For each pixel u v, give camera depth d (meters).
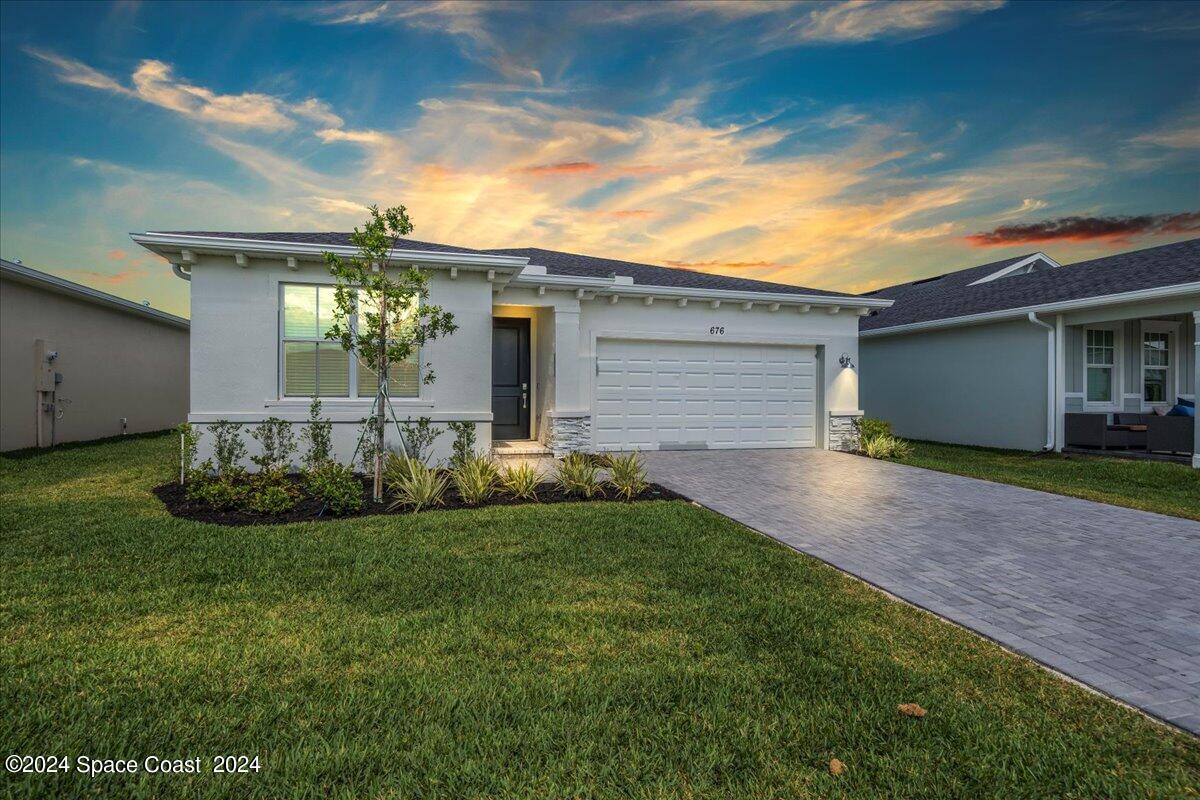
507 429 13.05
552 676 3.21
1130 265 14.57
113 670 3.20
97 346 15.86
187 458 8.94
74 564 5.00
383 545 5.64
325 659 3.37
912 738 2.72
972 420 15.91
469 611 4.09
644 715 2.85
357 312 9.56
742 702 2.99
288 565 5.03
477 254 10.36
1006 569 5.38
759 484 9.33
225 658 3.36
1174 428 12.23
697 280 13.99
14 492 8.27
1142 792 2.39
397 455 9.05
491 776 2.39
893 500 8.26
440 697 2.97
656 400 12.92
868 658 3.54
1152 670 3.46
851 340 14.02
